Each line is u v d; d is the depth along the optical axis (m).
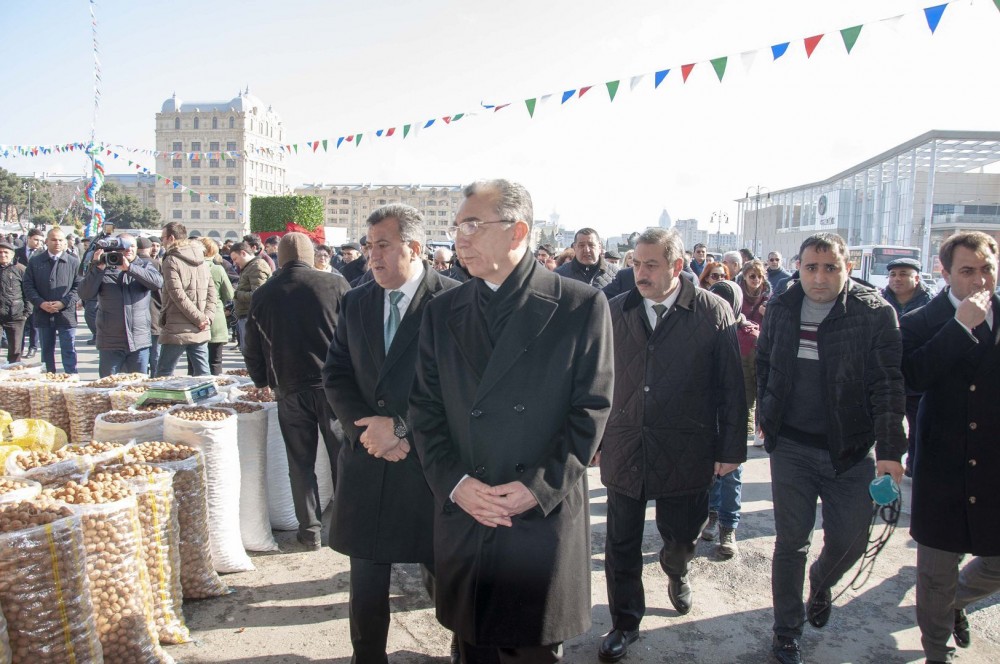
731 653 3.07
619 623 3.02
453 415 2.09
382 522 2.60
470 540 2.02
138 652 2.62
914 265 6.11
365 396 2.75
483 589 1.97
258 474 3.96
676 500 3.09
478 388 2.00
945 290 2.93
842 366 2.84
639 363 3.04
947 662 2.84
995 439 2.66
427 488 2.63
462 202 2.05
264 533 3.98
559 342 2.01
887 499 2.61
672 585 3.35
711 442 3.08
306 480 4.02
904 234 41.56
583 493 2.12
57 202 64.44
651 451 3.00
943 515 2.71
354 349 2.78
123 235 6.41
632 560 3.04
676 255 2.96
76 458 2.98
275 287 3.87
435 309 2.20
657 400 3.00
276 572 3.71
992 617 3.42
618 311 3.16
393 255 2.67
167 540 2.92
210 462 3.52
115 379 4.90
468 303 2.12
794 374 2.97
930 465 2.78
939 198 44.56
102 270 6.26
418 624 3.25
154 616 2.84
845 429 2.83
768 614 3.44
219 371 8.32
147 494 2.83
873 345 2.81
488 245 1.99
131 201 63.34
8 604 2.17
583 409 1.98
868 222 49.62
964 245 2.79
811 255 2.81
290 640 3.03
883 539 2.87
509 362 1.97
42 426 3.54
